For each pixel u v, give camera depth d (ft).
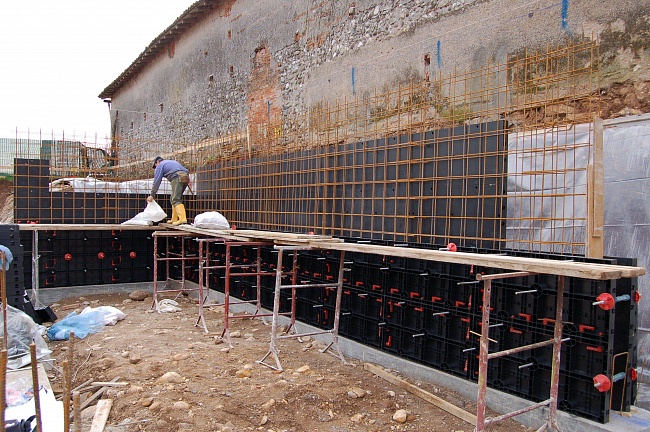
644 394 17.94
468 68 29.07
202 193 43.75
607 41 22.52
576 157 21.13
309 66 43.65
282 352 23.11
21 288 27.55
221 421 15.61
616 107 22.00
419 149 23.57
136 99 86.58
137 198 41.34
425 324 19.70
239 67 55.21
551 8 24.88
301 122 43.78
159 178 36.42
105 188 40.11
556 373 14.47
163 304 32.78
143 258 39.22
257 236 24.81
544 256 16.81
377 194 25.79
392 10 34.83
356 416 16.38
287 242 23.03
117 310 29.89
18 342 22.44
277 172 33.96
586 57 23.20
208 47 61.93
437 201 22.54
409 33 33.30
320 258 24.59
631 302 15.51
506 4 27.07
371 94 36.42
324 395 17.54
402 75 33.76
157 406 16.40
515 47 26.50
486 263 14.16
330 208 29.04
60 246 36.32
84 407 17.35
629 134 20.39
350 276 23.35
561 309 14.37
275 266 28.99
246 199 37.45
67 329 26.63
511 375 16.88
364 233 26.25
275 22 48.88
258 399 16.96
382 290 21.53
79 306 33.91
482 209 20.63
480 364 12.96
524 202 22.57
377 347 21.88
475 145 21.15
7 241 27.12
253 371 20.12
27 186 36.99
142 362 21.25
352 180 27.35
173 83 71.87
